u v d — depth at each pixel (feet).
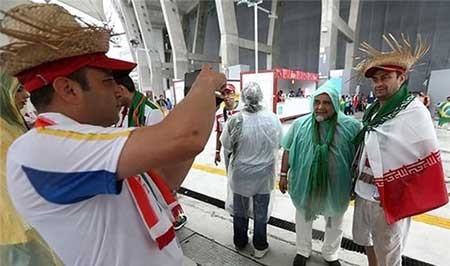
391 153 4.41
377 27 53.31
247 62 71.97
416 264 6.30
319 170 5.57
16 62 1.67
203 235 7.86
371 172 4.81
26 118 3.17
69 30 1.66
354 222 5.29
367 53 4.90
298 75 34.27
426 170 4.24
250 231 7.93
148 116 3.90
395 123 4.39
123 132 1.59
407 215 4.33
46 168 1.53
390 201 4.45
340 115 5.62
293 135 6.18
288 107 32.76
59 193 1.55
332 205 5.72
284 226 8.30
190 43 81.41
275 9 58.49
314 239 7.47
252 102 6.23
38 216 1.68
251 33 69.87
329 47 40.19
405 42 4.51
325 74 40.86
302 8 63.41
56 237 1.75
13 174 1.63
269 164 6.33
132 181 2.01
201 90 1.73
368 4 53.36
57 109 1.81
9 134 2.69
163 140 1.50
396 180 4.39
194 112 1.60
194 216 9.07
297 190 6.06
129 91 3.34
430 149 4.22
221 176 13.08
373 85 4.69
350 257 6.64
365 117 5.19
